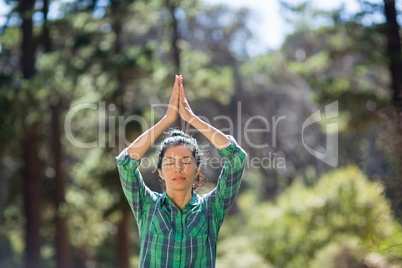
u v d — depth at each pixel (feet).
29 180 63.46
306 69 52.95
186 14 59.62
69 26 62.23
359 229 45.55
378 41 46.29
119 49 60.08
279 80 101.60
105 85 55.06
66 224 66.28
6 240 108.68
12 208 79.77
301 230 50.03
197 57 60.54
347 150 86.33
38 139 63.98
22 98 53.01
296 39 88.22
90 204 63.26
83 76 56.39
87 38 58.44
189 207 10.11
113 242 91.86
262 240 52.70
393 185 28.66
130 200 10.18
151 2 57.52
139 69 54.24
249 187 113.39
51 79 56.49
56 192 65.41
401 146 28.35
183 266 9.78
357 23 45.65
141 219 10.19
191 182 10.00
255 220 56.90
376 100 44.24
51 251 95.91
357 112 44.42
